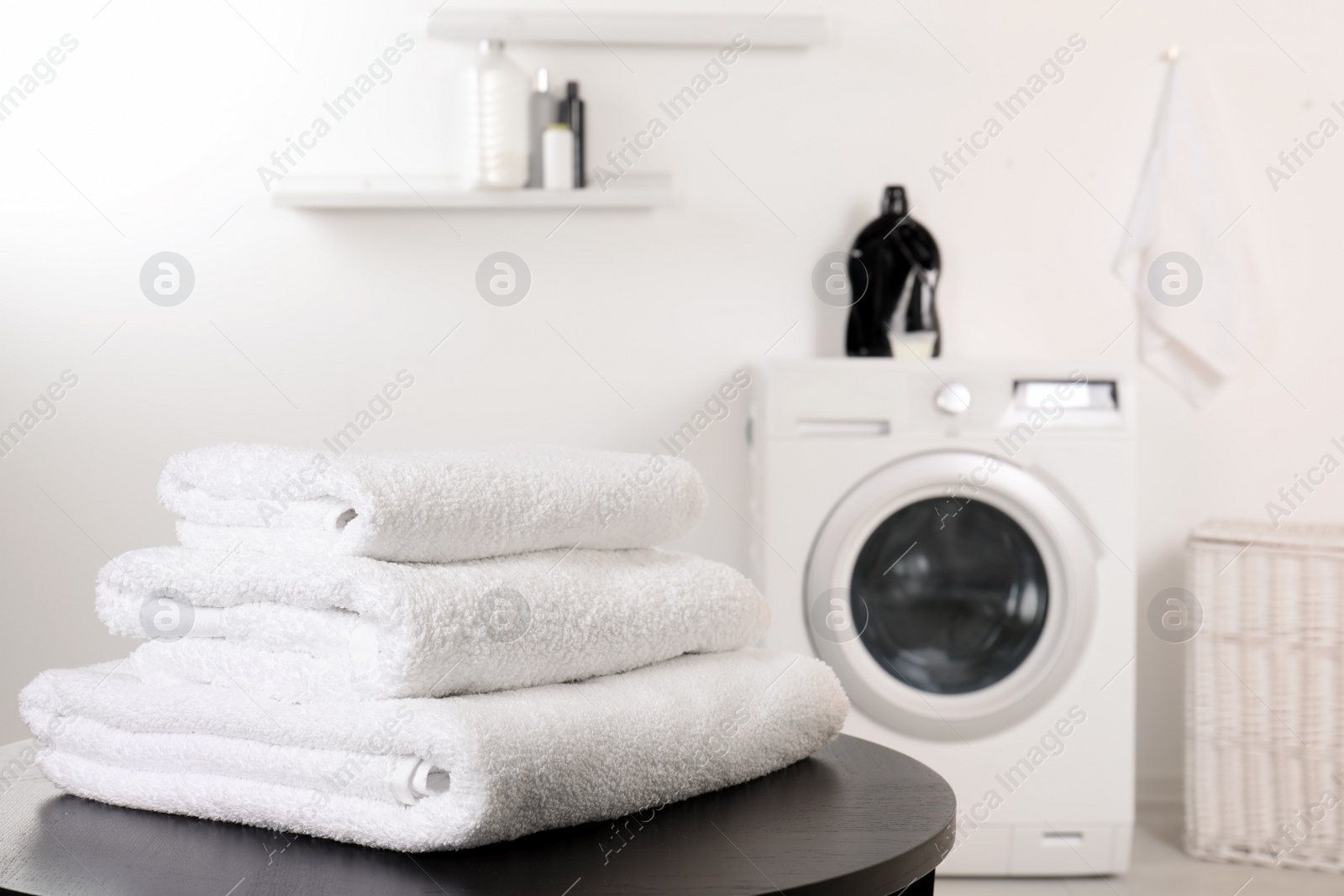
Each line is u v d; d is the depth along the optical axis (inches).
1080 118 90.0
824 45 87.4
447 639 21.9
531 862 20.9
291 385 84.2
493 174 81.5
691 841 22.2
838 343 88.2
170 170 83.4
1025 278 90.1
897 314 83.7
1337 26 91.0
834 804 25.1
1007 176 89.7
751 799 25.5
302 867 20.8
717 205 87.4
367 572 21.9
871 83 88.5
